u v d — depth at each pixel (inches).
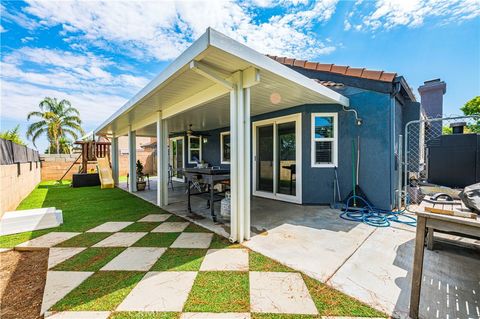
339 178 202.7
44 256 109.1
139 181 332.8
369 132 187.3
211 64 109.4
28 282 87.2
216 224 154.0
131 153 306.0
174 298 75.0
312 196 208.2
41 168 449.4
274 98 178.7
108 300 74.2
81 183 362.6
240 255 105.3
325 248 111.4
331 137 205.3
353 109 195.3
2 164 171.0
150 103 181.9
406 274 87.4
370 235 128.1
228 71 120.7
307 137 207.5
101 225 154.2
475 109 557.9
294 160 219.5
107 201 240.5
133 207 209.8
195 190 301.1
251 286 81.0
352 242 118.3
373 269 91.2
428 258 99.7
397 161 200.4
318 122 207.2
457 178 207.9
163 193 216.2
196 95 159.2
